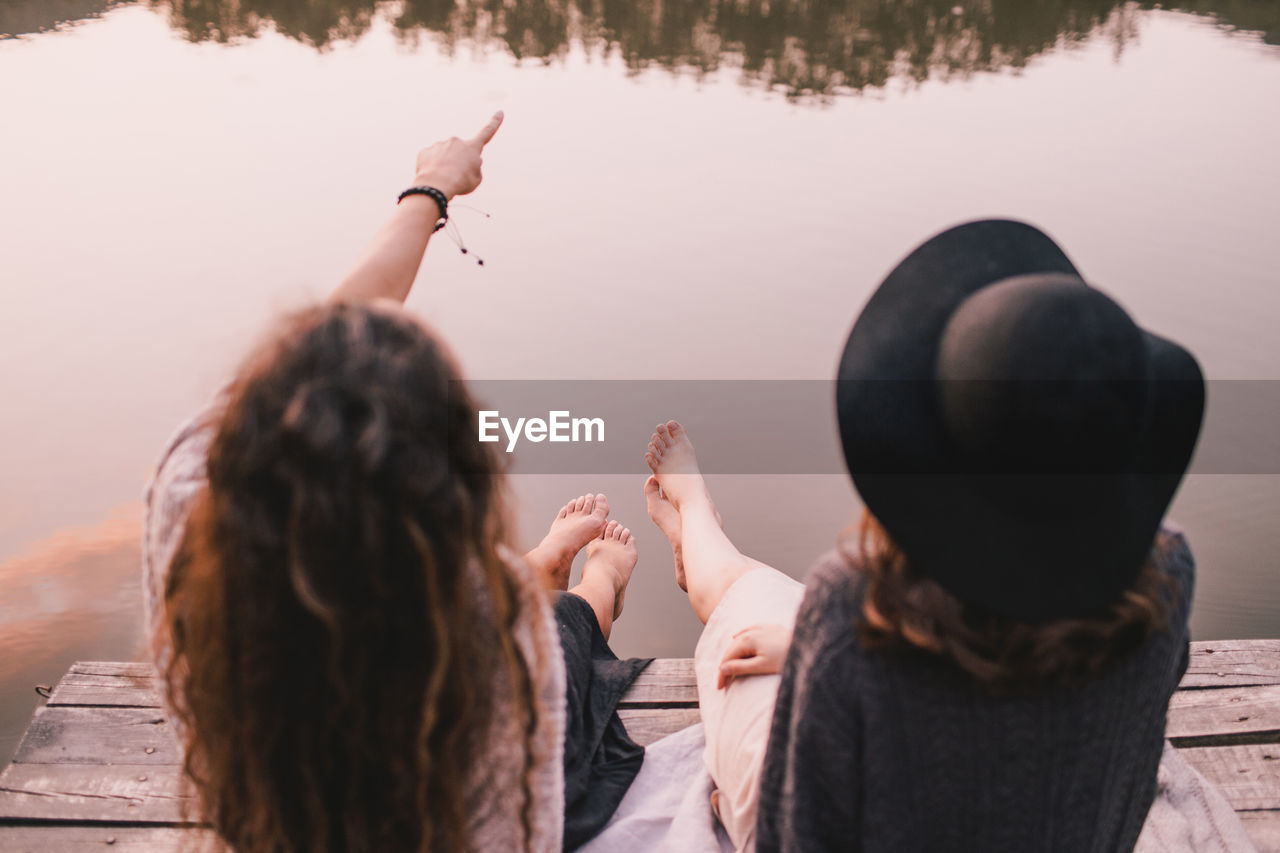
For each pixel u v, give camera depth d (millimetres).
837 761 896
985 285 856
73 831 1602
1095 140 7414
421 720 820
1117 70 9594
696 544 2025
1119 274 4879
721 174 6535
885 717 857
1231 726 1830
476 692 861
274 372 754
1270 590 2691
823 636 883
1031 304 748
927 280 857
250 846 916
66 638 2455
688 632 2650
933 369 819
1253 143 7273
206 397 962
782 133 7516
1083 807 893
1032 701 832
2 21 10242
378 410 726
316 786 840
